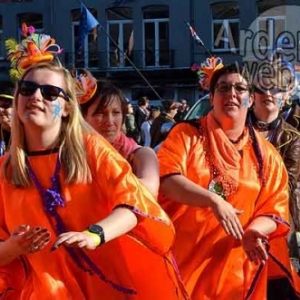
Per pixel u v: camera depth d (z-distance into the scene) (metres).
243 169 3.97
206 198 3.70
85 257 3.20
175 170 3.85
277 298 4.30
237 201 3.93
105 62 30.19
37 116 3.17
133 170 3.71
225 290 3.90
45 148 3.22
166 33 29.89
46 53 3.61
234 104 3.95
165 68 29.69
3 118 5.50
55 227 3.18
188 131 3.99
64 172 3.20
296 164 4.66
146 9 29.92
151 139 12.01
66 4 30.33
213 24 29.17
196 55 29.38
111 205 3.19
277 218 3.97
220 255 3.89
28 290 3.23
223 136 3.96
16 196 3.23
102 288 3.22
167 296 3.38
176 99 29.81
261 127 4.70
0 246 3.09
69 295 3.17
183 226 3.90
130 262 3.30
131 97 30.25
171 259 3.39
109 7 30.09
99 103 3.80
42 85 3.17
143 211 3.15
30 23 30.95
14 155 3.23
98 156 3.21
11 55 3.69
